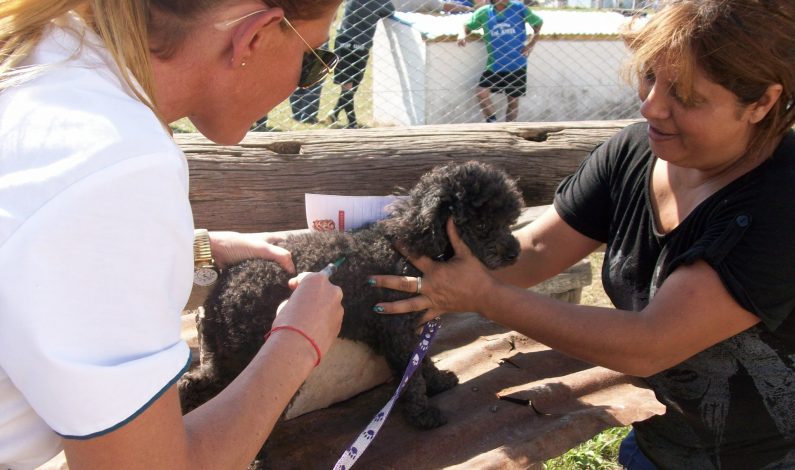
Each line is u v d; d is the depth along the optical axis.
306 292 1.20
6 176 0.77
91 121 0.81
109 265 0.78
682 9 1.44
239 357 2.02
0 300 0.75
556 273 2.23
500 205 2.22
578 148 3.06
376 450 1.91
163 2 0.96
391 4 5.74
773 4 1.38
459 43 6.74
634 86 1.77
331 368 2.17
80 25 0.92
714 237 1.55
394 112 7.49
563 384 2.16
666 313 1.55
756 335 1.63
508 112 7.04
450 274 1.78
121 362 0.80
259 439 1.03
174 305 0.88
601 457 3.45
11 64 0.87
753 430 1.78
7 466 0.89
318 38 1.10
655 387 1.92
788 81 1.43
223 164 2.59
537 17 6.79
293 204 2.69
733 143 1.56
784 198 1.51
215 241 2.12
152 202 0.82
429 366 2.23
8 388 0.84
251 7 0.99
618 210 1.98
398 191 2.73
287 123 5.42
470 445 1.91
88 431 0.79
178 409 0.90
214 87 1.05
